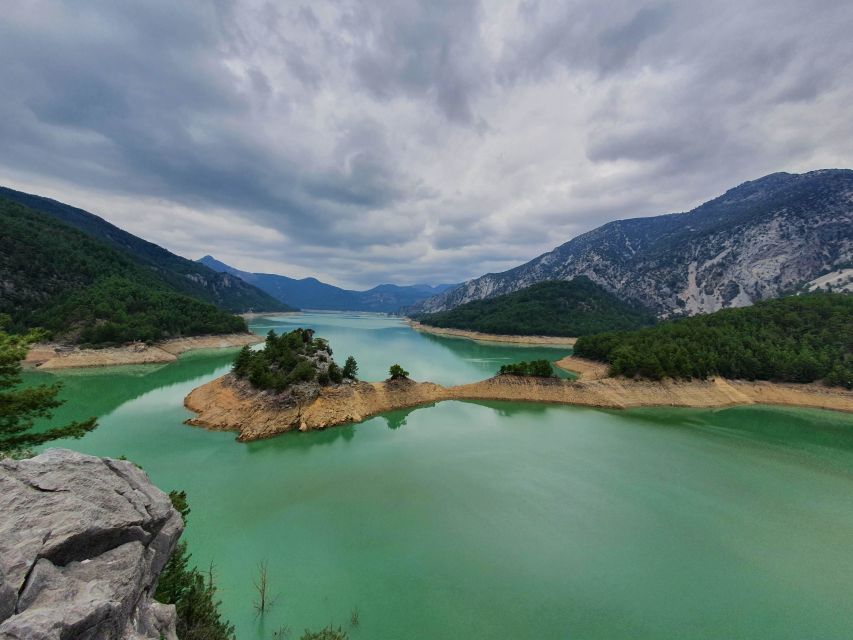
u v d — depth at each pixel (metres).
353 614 22.16
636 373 78.88
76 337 102.75
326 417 55.94
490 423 60.16
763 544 30.73
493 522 32.31
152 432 50.25
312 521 31.69
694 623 22.70
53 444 44.38
